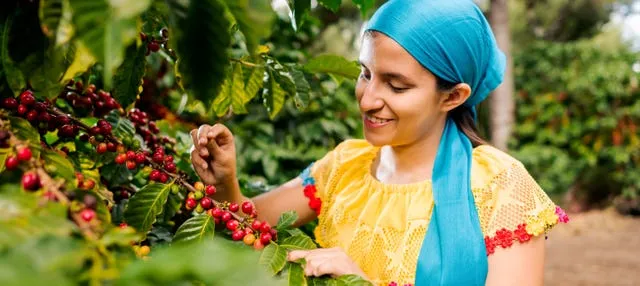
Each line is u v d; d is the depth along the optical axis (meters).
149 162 1.07
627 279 5.14
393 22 1.15
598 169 8.29
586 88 8.02
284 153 3.12
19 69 0.79
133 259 0.58
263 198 1.47
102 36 0.51
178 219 1.29
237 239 1.01
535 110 8.33
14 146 0.69
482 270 1.13
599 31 12.96
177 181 1.06
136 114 1.35
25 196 0.57
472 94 1.31
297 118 3.38
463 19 1.19
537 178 8.05
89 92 1.17
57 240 0.49
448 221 1.17
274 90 1.34
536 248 1.17
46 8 0.59
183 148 1.60
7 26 0.77
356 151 1.45
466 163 1.23
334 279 0.95
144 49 0.99
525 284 1.13
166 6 0.61
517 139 8.42
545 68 8.42
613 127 8.02
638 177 7.98
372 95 1.18
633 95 8.03
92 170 1.08
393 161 1.35
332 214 1.37
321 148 3.39
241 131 3.05
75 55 0.74
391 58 1.14
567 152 8.24
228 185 1.27
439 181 1.22
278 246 0.94
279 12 2.91
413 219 1.23
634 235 6.97
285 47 2.98
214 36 0.63
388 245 1.24
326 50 10.24
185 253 0.49
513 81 8.67
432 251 1.16
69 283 0.45
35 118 0.90
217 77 0.65
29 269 0.44
